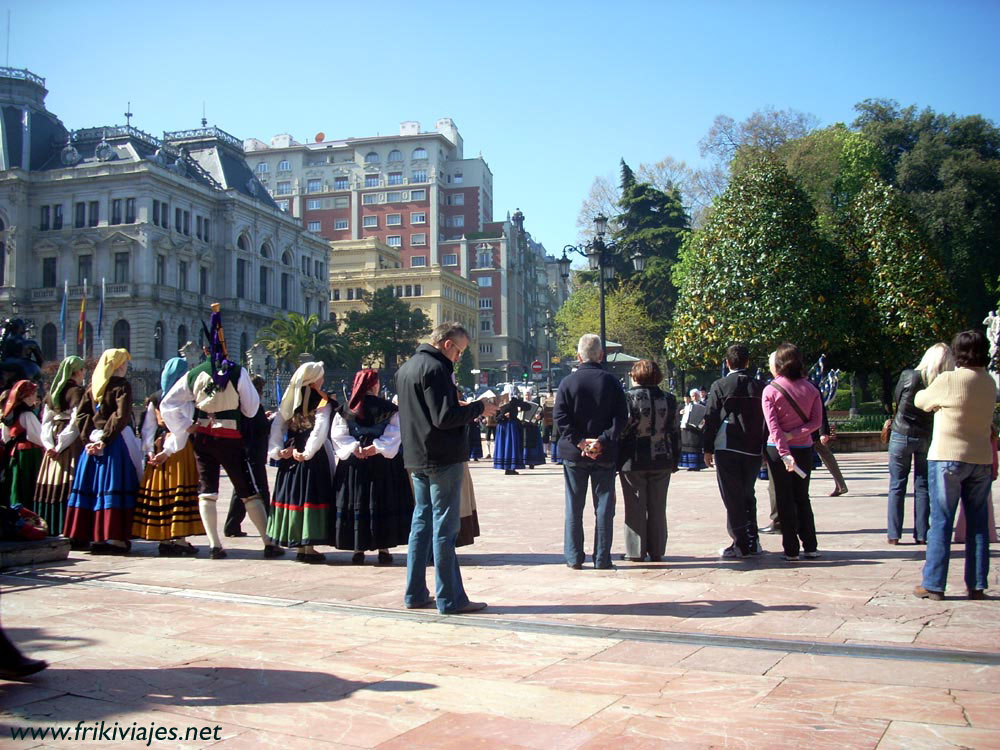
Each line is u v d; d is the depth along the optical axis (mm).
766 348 21047
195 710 3539
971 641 4449
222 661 4266
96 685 3877
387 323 75938
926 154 46188
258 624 5086
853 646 4352
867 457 21094
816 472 16812
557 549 8070
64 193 64875
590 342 7102
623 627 4898
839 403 46156
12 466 8945
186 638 4746
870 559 7086
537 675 3996
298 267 82688
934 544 5523
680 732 3225
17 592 6098
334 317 93000
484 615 5293
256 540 9242
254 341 73562
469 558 7586
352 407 7254
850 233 23016
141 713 3504
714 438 7312
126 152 65875
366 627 5004
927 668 3975
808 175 41594
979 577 5484
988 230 43844
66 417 8484
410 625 5055
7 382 13648
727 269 21250
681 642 4547
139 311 62281
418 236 115125
